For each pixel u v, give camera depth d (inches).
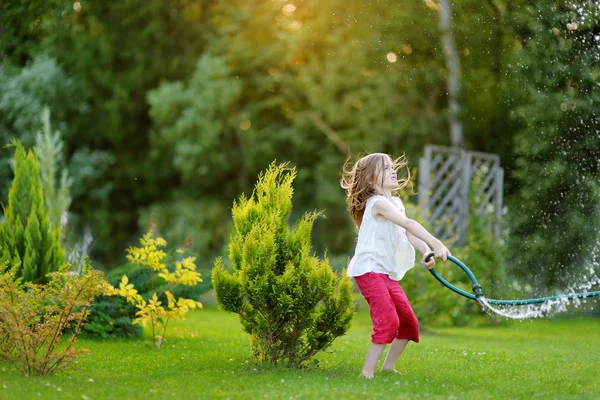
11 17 753.0
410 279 396.2
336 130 826.8
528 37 508.1
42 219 285.3
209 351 265.0
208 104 812.6
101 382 191.6
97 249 860.6
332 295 217.2
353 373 211.8
